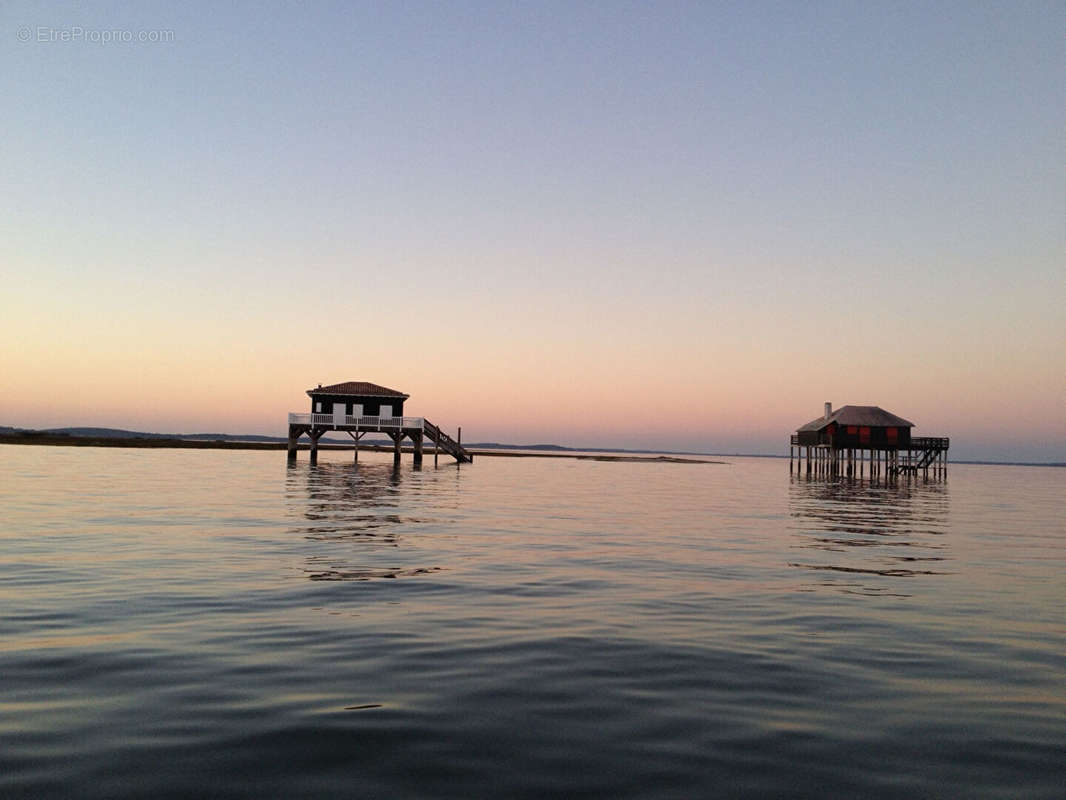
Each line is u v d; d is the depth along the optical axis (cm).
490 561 1633
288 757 580
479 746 610
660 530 2414
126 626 985
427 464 7712
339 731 636
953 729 668
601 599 1246
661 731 651
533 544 1955
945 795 535
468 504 3128
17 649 868
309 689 746
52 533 1908
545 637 979
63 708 677
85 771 547
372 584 1322
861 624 1094
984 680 820
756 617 1130
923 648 958
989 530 2672
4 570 1386
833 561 1775
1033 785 554
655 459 19825
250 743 606
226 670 801
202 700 705
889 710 716
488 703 716
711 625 1070
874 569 1655
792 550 1970
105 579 1312
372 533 2042
